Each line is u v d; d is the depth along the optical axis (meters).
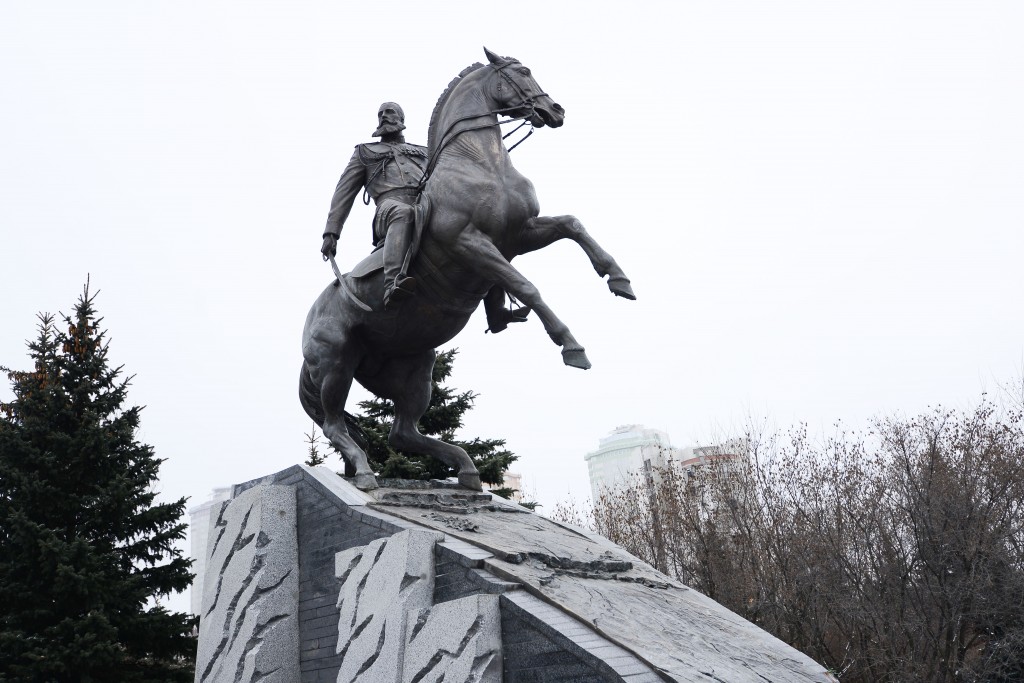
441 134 7.76
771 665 5.69
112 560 15.20
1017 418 18.72
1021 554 17.39
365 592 6.34
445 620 5.46
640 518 22.91
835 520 19.12
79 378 16.72
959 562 16.95
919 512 17.58
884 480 18.78
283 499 7.52
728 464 21.53
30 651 13.70
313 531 7.33
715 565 20.20
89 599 14.45
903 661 16.30
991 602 16.58
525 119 7.73
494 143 7.57
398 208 7.49
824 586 17.83
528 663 5.14
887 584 17.48
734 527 21.33
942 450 18.61
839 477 19.64
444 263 7.39
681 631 5.70
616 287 7.04
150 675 15.18
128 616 14.85
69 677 13.99
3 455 15.30
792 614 18.17
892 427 19.45
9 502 14.98
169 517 16.16
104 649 13.88
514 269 7.10
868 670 17.28
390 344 8.00
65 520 15.46
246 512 7.59
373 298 7.79
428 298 7.61
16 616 14.07
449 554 5.89
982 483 18.06
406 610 5.83
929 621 17.14
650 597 6.35
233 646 7.22
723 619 6.52
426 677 5.49
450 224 7.22
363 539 6.73
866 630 17.53
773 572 19.12
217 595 7.65
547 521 7.82
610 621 5.34
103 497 15.32
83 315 17.20
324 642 6.94
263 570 7.20
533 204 7.47
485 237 7.23
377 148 8.45
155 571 15.94
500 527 6.92
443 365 19.39
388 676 5.78
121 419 16.38
